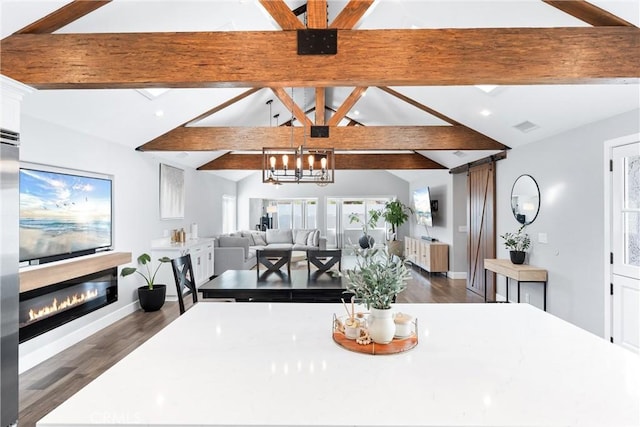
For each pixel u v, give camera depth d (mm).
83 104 3551
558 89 3363
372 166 7562
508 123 4438
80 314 3859
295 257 8086
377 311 1448
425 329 1686
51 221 3531
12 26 2438
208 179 8211
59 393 2734
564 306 4004
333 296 3217
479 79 2434
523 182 4809
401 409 1018
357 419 970
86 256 4043
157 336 1579
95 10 2691
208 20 3309
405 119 6191
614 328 3340
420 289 6480
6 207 2143
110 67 2455
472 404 1047
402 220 9547
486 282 5676
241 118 6301
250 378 1194
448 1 3014
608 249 3400
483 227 5977
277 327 1703
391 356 1374
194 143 5172
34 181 3330
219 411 1005
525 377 1212
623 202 3264
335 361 1327
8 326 2150
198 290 3137
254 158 7434
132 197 4984
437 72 2426
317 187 10688
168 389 1122
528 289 4691
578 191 3787
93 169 4160
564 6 2570
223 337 1568
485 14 3020
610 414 1005
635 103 3074
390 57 2438
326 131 5199
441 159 7250
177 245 5805
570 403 1058
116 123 4184
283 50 2451
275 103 6355
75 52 2453
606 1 2367
